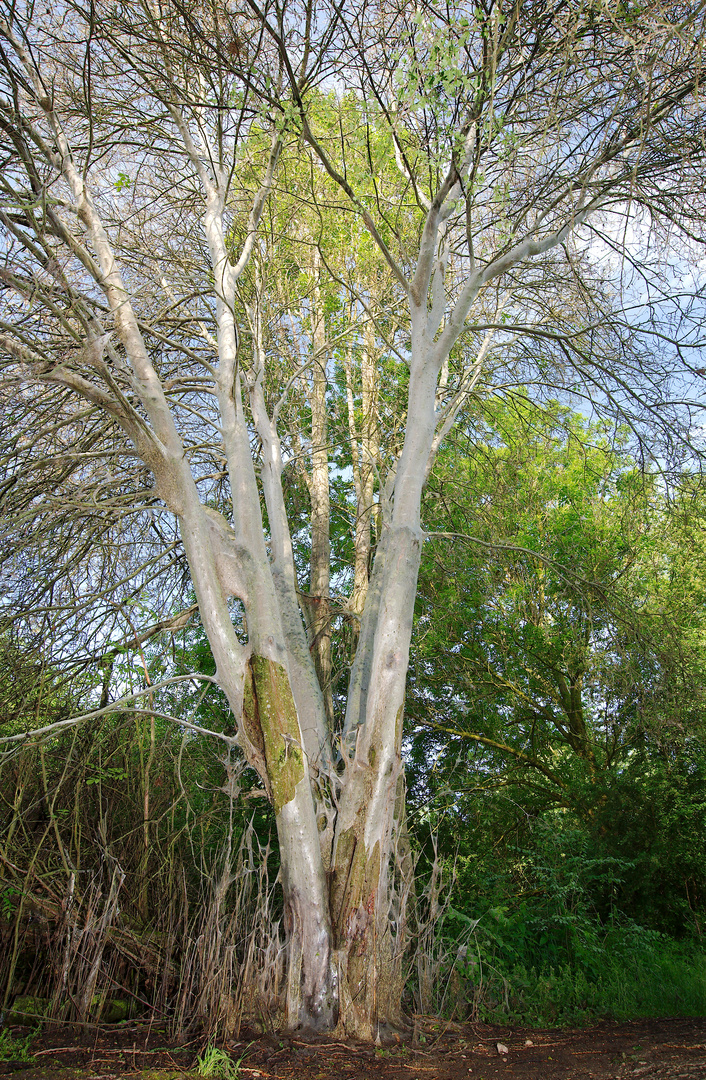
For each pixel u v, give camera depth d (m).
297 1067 5.13
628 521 11.48
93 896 6.86
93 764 8.06
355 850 6.43
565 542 13.21
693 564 12.67
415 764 14.68
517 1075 5.13
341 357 14.02
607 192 7.50
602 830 11.59
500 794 13.66
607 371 8.65
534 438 13.59
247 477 7.61
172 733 8.97
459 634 14.21
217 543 7.12
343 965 6.09
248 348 10.30
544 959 9.45
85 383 6.37
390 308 10.76
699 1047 5.65
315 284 11.66
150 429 6.88
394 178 9.87
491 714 14.25
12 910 6.75
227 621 6.93
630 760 12.85
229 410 7.97
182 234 9.80
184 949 6.72
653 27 6.17
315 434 13.07
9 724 7.81
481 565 12.98
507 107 7.58
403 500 7.48
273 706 6.66
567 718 14.89
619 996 7.91
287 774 6.48
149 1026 6.09
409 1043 5.92
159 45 7.52
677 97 6.84
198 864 8.33
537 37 7.00
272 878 9.92
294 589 8.45
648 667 10.26
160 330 10.02
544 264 9.25
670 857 10.98
